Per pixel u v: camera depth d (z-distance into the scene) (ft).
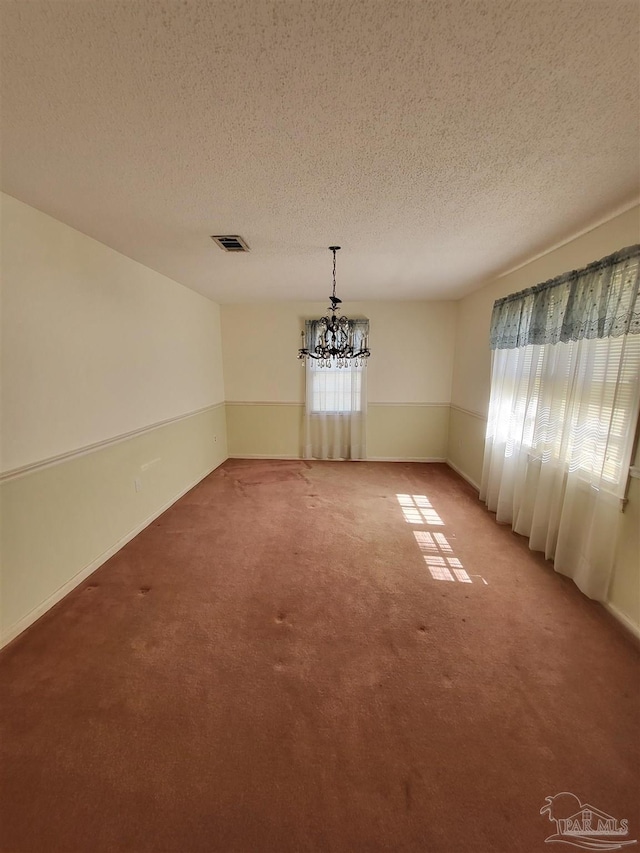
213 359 15.34
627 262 5.90
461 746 4.28
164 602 6.86
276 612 6.60
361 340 14.89
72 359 7.28
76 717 4.61
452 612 6.60
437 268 10.06
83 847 3.40
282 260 9.29
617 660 5.53
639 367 5.83
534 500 9.01
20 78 3.30
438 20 2.79
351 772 4.01
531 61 3.13
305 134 4.19
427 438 16.69
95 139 4.27
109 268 8.36
